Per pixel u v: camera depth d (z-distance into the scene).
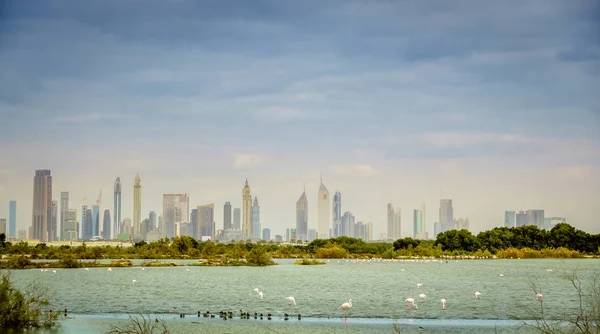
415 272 162.00
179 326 66.69
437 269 177.00
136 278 133.00
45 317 70.50
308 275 147.50
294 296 97.38
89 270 159.50
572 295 97.44
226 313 75.12
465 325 68.50
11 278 113.25
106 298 92.62
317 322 70.25
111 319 70.88
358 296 97.75
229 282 124.00
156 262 197.00
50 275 139.75
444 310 80.25
